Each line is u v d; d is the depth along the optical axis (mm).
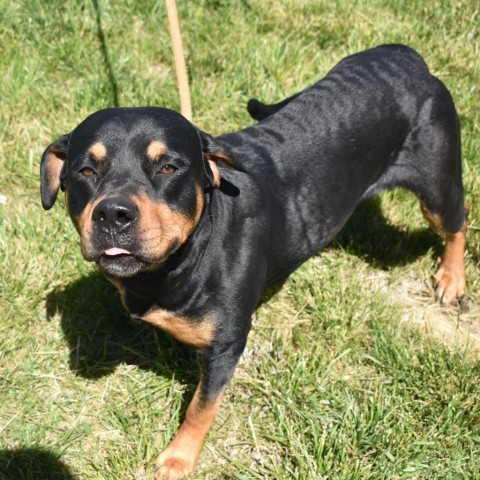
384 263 1547
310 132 1276
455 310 1481
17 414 1270
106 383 1321
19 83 1772
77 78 1827
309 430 1254
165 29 1955
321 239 1309
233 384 1337
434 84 1367
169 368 1341
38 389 1311
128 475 1210
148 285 1106
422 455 1215
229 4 2043
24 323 1380
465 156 1679
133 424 1272
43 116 1733
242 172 1175
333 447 1219
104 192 1016
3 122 1703
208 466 1231
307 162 1262
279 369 1338
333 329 1392
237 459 1237
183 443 1208
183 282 1103
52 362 1345
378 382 1323
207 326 1135
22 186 1608
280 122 1283
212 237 1116
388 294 1470
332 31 1979
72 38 1877
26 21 1915
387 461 1210
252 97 1794
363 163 1318
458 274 1492
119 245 993
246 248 1152
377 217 1610
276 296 1456
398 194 1619
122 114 1068
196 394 1188
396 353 1344
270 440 1260
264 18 2010
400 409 1287
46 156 1133
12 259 1440
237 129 1737
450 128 1368
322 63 1886
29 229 1486
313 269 1494
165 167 1047
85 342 1376
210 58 1873
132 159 1039
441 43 1973
